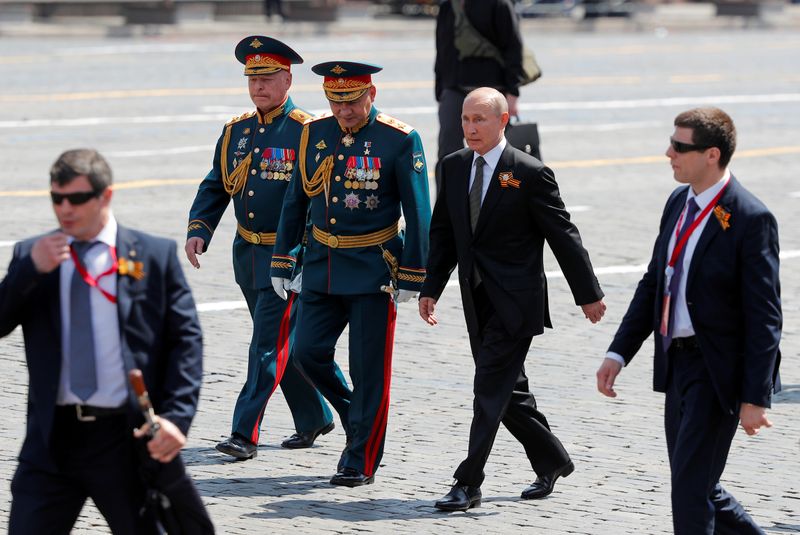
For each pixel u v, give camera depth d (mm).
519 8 111438
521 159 18203
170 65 74125
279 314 20906
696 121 14867
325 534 17609
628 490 19609
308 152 19875
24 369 24812
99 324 12977
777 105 67562
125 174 44938
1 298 12797
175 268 13414
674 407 15414
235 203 21391
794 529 18281
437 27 35688
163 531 13578
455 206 18422
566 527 18078
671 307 15273
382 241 19609
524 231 18297
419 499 19109
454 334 28516
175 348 13352
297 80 68250
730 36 107688
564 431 22281
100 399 13000
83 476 13117
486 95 18219
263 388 20766
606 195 44594
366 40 92750
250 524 17922
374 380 19703
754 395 14688
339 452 21281
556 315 30250
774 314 14781
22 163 45875
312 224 19844
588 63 82688
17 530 13102
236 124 21500
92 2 97500
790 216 41844
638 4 115875
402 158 19438
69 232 12914
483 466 18656
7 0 91312
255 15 102688
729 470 20594
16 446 20828
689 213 15180
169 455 12727
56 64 72938
